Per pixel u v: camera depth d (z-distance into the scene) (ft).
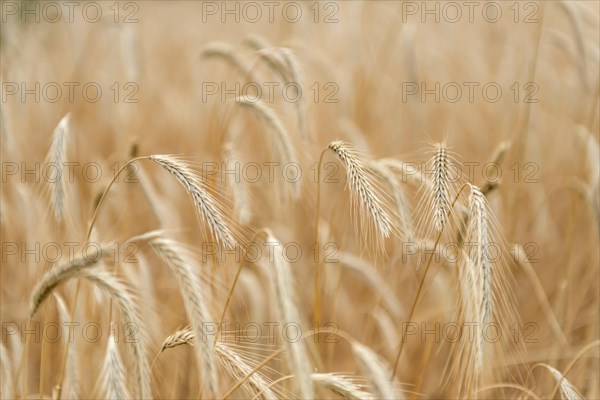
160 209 17.49
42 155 26.07
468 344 11.28
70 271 11.41
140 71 26.63
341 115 27.02
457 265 12.50
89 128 29.25
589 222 24.43
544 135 29.63
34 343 18.88
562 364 18.57
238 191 15.80
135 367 10.88
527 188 24.84
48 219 17.53
